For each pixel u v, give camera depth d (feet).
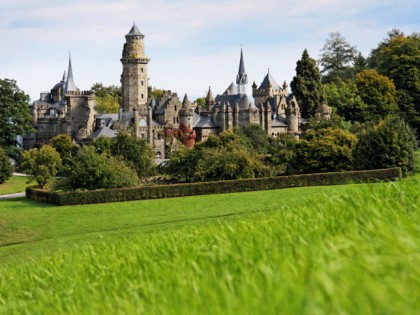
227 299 35.76
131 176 356.79
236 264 45.39
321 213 58.95
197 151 431.02
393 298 28.63
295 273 37.73
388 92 637.71
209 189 342.64
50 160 438.81
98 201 332.39
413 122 634.84
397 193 60.34
